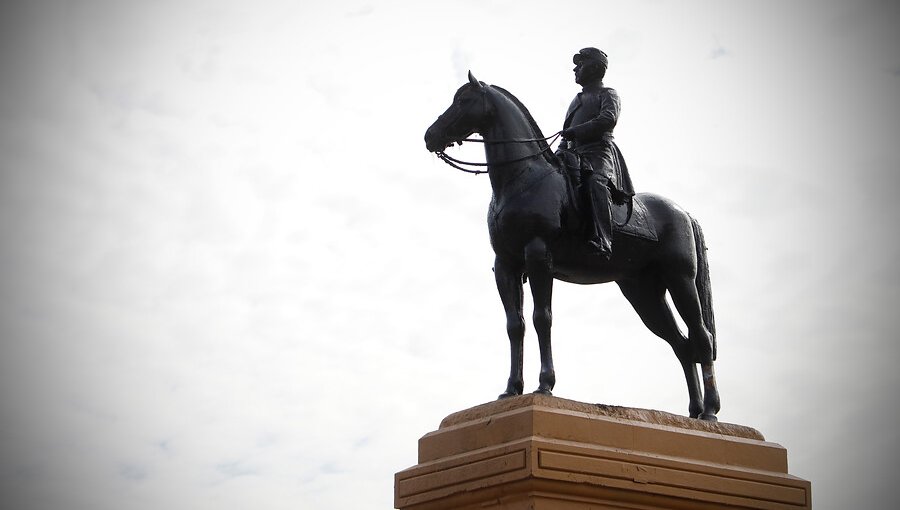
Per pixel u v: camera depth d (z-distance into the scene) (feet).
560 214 43.16
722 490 42.09
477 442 41.22
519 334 43.19
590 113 45.09
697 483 41.70
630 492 40.45
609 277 45.37
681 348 46.93
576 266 44.24
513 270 43.88
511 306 43.47
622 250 44.93
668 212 46.21
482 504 40.52
